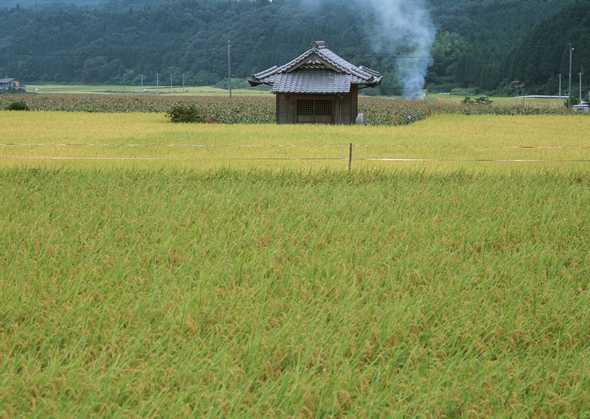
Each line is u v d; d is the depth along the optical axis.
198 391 6.41
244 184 15.97
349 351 7.42
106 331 7.65
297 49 186.88
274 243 11.12
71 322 7.89
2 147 24.12
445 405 6.27
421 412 6.11
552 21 138.50
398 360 7.29
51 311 8.17
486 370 6.88
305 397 6.28
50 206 13.36
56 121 42.66
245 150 23.98
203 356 7.20
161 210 13.10
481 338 7.78
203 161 20.58
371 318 8.19
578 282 9.70
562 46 134.50
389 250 10.87
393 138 30.34
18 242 10.87
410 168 19.31
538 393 6.60
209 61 195.62
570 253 10.97
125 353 7.09
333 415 6.12
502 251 11.42
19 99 89.00
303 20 194.38
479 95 139.88
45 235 11.30
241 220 12.62
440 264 10.25
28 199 13.97
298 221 12.59
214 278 9.33
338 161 21.02
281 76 44.69
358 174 17.73
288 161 20.88
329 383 6.58
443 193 15.25
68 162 19.75
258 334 7.43
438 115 65.81
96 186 15.50
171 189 15.26
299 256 10.45
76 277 9.16
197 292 8.63
